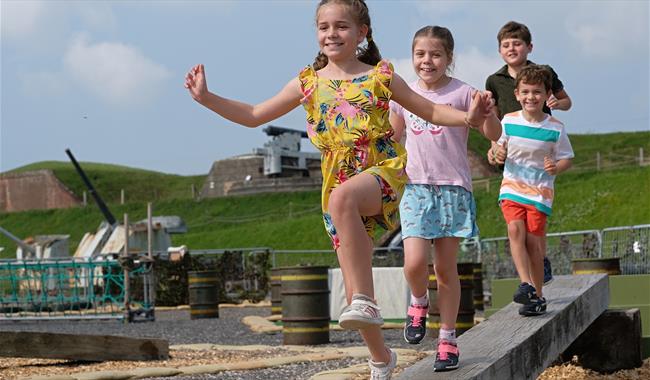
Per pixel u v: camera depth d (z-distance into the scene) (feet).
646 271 45.60
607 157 163.84
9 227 213.87
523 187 22.22
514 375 17.83
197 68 15.24
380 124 15.05
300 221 151.84
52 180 228.63
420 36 18.75
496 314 22.36
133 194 246.06
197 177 261.24
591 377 26.20
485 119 14.69
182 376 28.84
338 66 15.35
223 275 95.45
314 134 15.31
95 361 33.12
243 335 49.32
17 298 68.90
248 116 15.43
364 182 14.34
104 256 70.33
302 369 29.91
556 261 62.39
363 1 15.33
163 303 91.20
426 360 18.08
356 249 14.08
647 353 27.91
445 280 17.70
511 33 24.36
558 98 24.07
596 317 25.58
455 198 18.20
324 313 41.14
